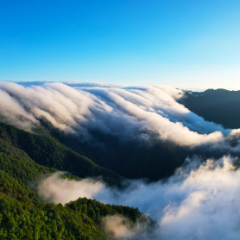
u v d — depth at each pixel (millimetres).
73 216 93875
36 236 69562
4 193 98875
